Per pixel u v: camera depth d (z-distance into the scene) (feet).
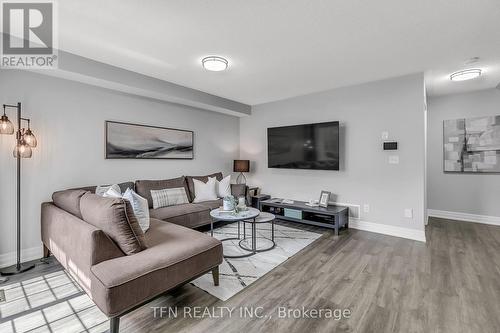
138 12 6.45
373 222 12.40
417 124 11.09
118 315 4.92
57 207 8.43
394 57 9.33
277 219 14.80
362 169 12.69
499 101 13.16
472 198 14.15
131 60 9.56
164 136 13.56
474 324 5.45
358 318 5.70
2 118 7.64
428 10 6.37
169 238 7.07
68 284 7.23
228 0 5.97
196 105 14.61
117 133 11.58
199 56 9.22
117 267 5.24
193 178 14.30
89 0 5.95
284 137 15.25
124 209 5.85
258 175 17.35
